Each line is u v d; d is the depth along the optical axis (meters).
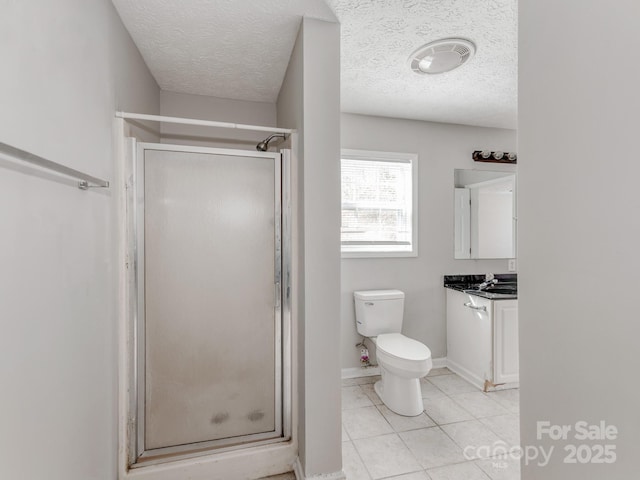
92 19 1.20
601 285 0.57
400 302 2.68
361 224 2.82
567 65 0.63
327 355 1.52
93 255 1.22
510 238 3.12
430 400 2.37
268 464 1.62
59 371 0.99
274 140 2.43
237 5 1.42
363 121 2.79
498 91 2.34
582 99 0.60
